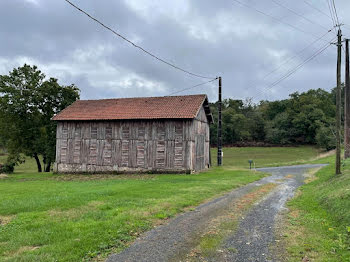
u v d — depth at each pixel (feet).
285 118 275.18
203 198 43.37
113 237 24.79
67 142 100.53
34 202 38.75
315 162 110.73
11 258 20.10
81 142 98.63
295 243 23.61
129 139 92.48
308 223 29.22
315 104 273.13
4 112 119.44
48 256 20.42
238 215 33.55
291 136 271.28
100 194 44.78
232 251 22.22
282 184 59.21
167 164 87.66
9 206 36.70
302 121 262.06
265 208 37.27
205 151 102.83
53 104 128.36
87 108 103.76
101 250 22.22
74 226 27.27
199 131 95.25
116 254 21.65
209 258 20.92
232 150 237.25
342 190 37.47
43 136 123.03
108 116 94.48
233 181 61.87
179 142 86.99
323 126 232.12
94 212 32.65
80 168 98.07
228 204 39.70
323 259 20.16
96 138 96.68
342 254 20.70
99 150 95.96
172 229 27.94
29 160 211.41
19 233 25.57
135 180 70.03
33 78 123.03
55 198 41.83
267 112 320.50
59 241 23.49
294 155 194.08
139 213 32.48
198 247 23.12
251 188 53.98
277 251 22.07
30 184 68.33
